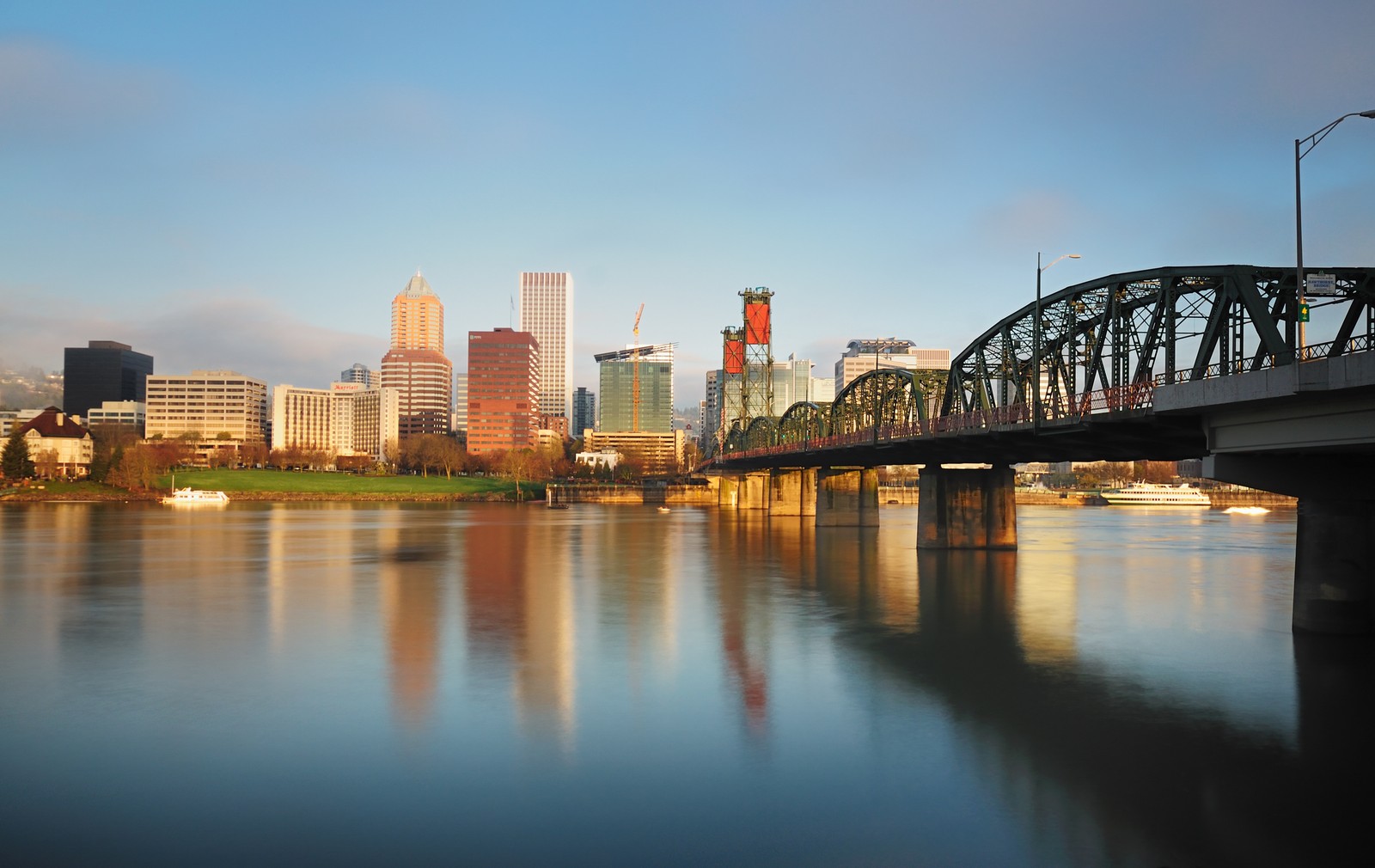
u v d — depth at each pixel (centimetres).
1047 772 2677
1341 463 4381
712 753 2836
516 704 3356
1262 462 4325
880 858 2150
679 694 3512
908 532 13288
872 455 10525
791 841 2230
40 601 5884
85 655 4188
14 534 12306
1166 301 5041
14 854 2134
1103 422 5372
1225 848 2186
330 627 4884
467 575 7425
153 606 5659
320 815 2364
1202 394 4081
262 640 4528
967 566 8150
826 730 3070
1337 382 3284
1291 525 16162
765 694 3509
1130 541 11656
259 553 9512
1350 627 4434
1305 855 2147
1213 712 3269
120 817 2341
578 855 2152
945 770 2695
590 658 4122
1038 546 10844
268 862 2105
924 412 8919
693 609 5562
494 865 2102
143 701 3391
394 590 6419
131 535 12050
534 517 18412
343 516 18300
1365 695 3481
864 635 4725
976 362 7856
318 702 3369
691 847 2194
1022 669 3941
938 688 3628
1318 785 2570
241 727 3072
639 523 15812
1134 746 2908
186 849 2166
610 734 3011
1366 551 4425
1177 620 5181
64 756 2789
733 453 19050
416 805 2427
